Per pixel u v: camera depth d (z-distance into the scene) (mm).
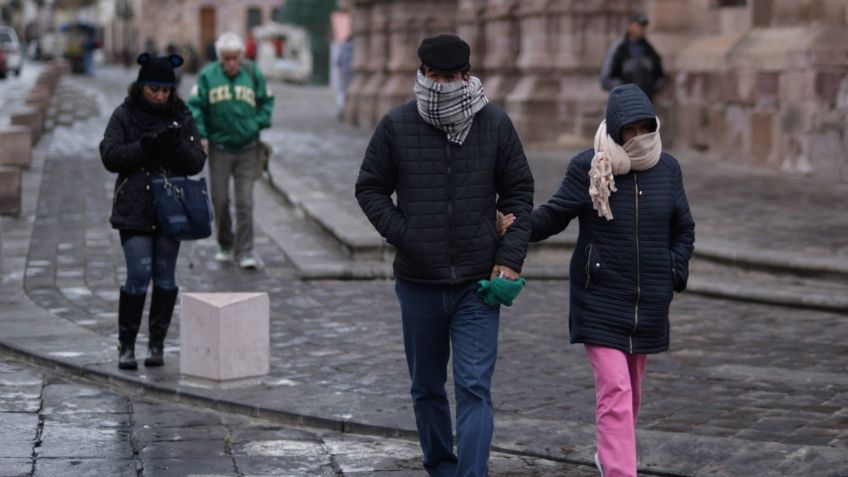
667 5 37688
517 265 9484
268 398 12742
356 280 20172
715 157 35250
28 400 12797
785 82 31750
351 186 29641
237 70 20172
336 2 87375
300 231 24406
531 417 12312
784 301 18203
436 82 9328
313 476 10680
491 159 9586
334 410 12352
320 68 96938
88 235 23531
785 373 14195
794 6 32344
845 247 20641
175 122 13469
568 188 9719
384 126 9578
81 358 14219
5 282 19141
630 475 9398
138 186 13516
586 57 39781
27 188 29172
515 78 42656
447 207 9508
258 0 140625
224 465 10891
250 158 20594
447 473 10141
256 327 13367
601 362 9555
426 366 9891
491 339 9570
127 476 10500
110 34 172000
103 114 55500
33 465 10680
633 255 9531
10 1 198125
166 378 13422
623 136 9531
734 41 34562
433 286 9562
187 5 140000
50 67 85375
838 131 30125
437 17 50625
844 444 11414
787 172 31781
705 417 12320
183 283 19672
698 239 21312
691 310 17984
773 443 11227
